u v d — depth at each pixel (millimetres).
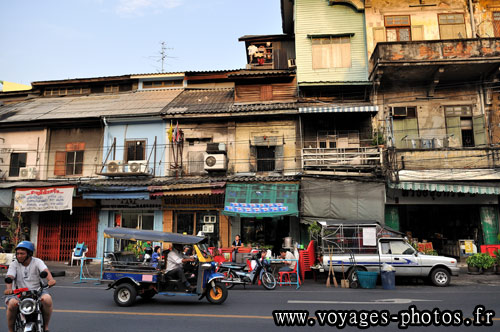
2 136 19062
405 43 15797
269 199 15055
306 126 17062
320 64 18250
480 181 14984
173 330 6035
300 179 15242
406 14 17984
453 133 16562
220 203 16672
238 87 18359
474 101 16703
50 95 22297
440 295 9336
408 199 15938
